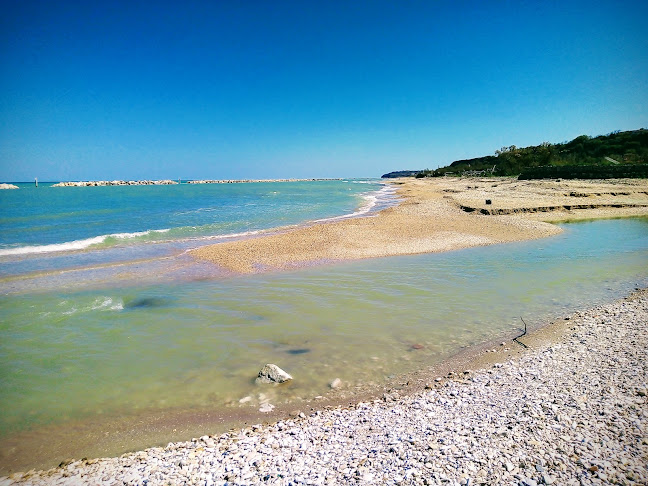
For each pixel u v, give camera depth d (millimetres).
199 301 11367
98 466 4863
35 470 4852
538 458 4293
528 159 91938
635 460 4094
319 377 7051
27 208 43000
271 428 5520
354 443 4973
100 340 8719
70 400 6465
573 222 28047
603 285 12102
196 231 25969
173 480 4469
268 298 11578
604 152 88062
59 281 13727
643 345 7117
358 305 10844
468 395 6027
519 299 11031
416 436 4977
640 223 27016
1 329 9328
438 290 12086
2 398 6496
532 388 6020
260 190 99312
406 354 7871
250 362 7676
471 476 4098
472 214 30641
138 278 14102
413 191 67812
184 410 6152
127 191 97375
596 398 5465
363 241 20531
